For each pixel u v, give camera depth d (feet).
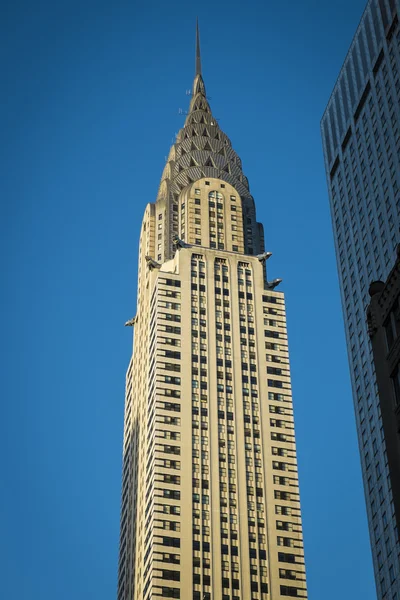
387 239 478.18
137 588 568.82
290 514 574.97
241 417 604.90
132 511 626.23
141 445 629.10
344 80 580.30
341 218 547.49
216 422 599.16
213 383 614.75
